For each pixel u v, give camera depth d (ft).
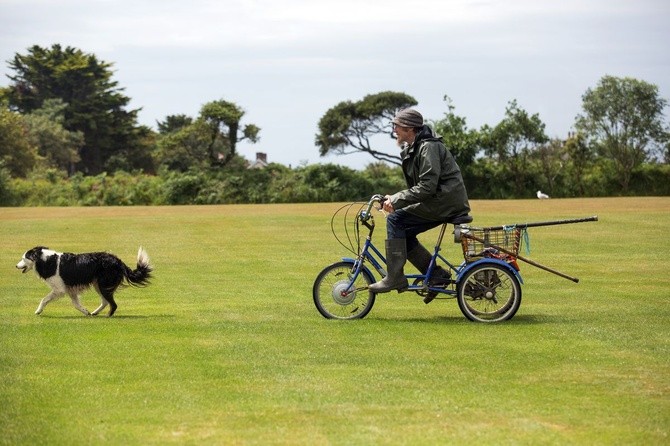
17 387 26.66
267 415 23.79
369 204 37.99
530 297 45.16
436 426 22.84
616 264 59.62
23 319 39.68
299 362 29.99
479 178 214.48
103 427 22.75
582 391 26.21
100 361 30.22
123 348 32.50
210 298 46.29
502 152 215.10
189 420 23.36
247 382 27.25
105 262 40.40
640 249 69.10
